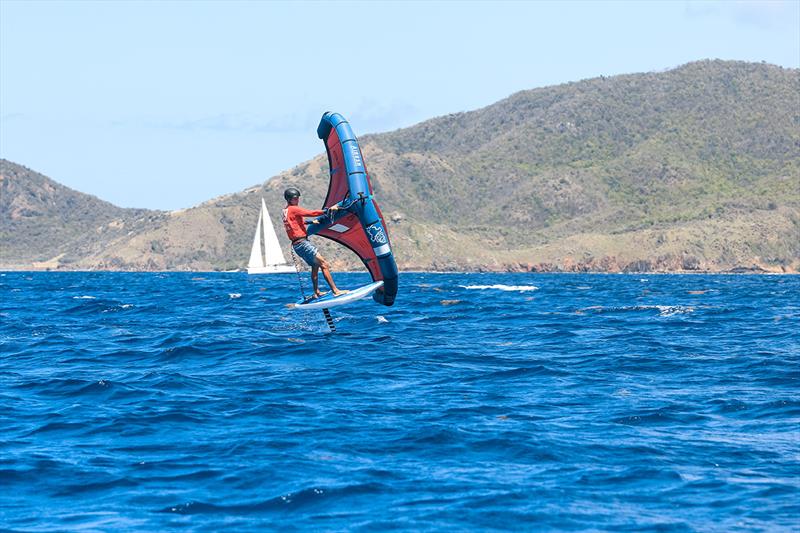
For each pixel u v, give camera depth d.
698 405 46.22
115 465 34.94
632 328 92.00
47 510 29.72
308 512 29.19
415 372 58.38
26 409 46.34
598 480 32.47
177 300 156.75
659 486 31.75
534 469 34.00
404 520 28.30
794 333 85.94
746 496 30.52
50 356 68.12
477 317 107.38
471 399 48.44
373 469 33.94
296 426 41.41
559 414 44.03
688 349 71.12
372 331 86.12
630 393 50.25
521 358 65.50
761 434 39.50
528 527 27.67
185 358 65.88
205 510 29.50
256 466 34.44
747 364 61.56
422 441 38.22
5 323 98.44
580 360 64.44
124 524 28.20
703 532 27.17
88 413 44.91
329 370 59.16
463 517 28.55
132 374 58.25
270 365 61.91
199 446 37.78
